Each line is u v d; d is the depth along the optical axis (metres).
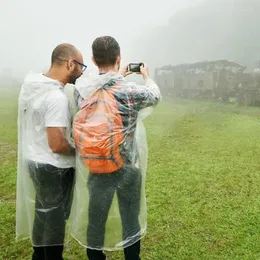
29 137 2.15
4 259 2.83
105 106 1.94
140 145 2.13
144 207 2.21
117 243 2.12
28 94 2.11
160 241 3.08
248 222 3.41
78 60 2.17
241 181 4.69
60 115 2.04
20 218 2.36
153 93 2.04
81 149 1.97
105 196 2.01
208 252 2.88
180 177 4.87
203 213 3.66
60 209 2.21
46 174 2.12
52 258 2.32
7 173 5.13
